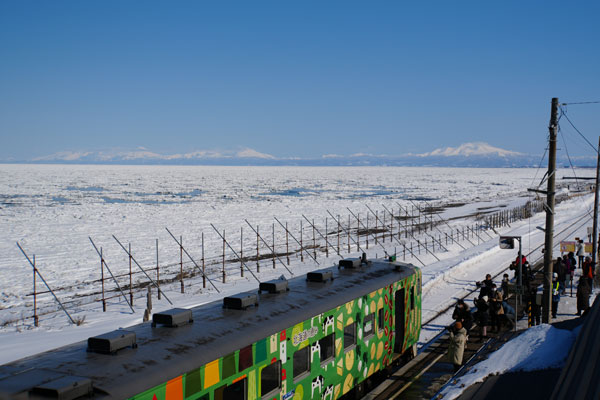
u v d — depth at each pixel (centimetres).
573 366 797
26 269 2750
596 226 2555
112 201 7200
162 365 602
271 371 773
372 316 1091
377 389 1176
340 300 961
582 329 851
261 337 746
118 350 625
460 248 3475
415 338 1323
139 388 554
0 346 1363
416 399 1119
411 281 1287
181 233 4128
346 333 989
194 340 683
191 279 2512
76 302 2064
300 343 839
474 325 1745
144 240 3762
